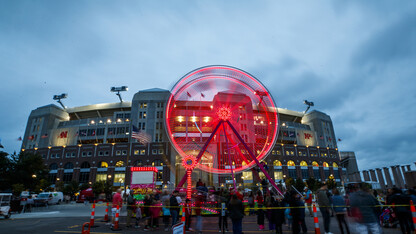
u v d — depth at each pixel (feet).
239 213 30.30
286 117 388.16
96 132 286.87
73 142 289.53
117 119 296.10
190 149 211.61
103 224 49.98
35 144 303.48
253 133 221.05
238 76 96.22
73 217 64.18
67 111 352.28
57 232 40.09
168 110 92.02
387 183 189.47
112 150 256.52
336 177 304.30
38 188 137.39
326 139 353.72
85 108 348.79
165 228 43.04
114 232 40.55
